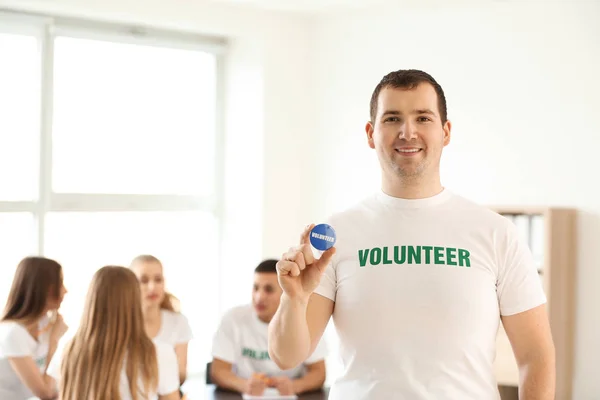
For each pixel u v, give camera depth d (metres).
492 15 4.80
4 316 3.77
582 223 4.41
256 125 5.48
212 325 5.76
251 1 5.14
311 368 3.92
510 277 1.85
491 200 4.81
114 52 5.29
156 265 4.13
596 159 4.36
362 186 5.33
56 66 5.05
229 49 5.67
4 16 4.68
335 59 5.51
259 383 3.70
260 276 3.92
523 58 4.66
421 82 1.87
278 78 5.48
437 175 1.94
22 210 4.93
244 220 5.59
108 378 2.82
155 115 5.49
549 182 4.55
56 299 3.83
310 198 5.67
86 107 5.20
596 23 4.36
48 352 3.84
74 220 5.18
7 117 4.88
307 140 5.66
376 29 5.31
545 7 4.57
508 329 1.88
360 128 5.35
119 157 5.35
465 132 4.95
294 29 5.54
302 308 1.80
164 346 3.19
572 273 4.46
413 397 1.76
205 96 5.70
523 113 4.66
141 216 5.46
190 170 5.67
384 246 1.87
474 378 1.79
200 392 3.78
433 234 1.87
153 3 4.89
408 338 1.80
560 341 4.41
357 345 1.84
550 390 1.83
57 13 4.84
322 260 1.78
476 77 4.88
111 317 2.86
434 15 5.06
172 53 5.54
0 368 3.72
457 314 1.79
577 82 4.44
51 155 5.03
